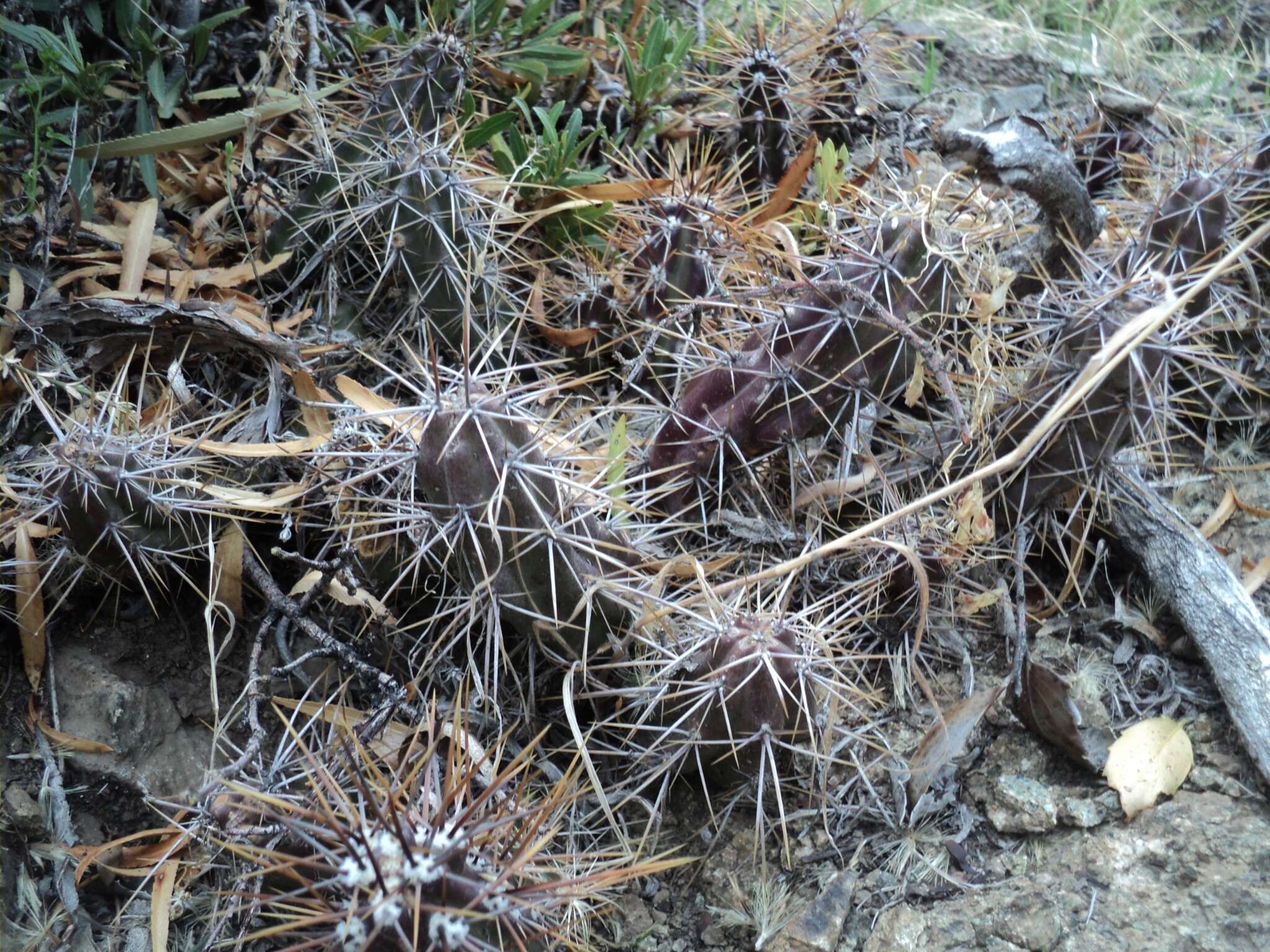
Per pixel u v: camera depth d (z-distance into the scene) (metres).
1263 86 0.90
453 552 0.43
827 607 0.53
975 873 0.47
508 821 0.35
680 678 0.44
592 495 0.45
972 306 0.55
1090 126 0.77
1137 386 0.50
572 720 0.43
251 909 0.38
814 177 0.71
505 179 0.61
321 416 0.52
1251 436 0.64
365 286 0.59
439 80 0.58
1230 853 0.46
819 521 0.53
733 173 0.67
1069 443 0.51
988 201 0.61
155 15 0.64
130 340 0.54
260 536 0.52
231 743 0.46
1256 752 0.48
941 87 0.86
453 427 0.40
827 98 0.71
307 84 0.62
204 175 0.62
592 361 0.60
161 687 0.50
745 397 0.50
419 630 0.50
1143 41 0.95
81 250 0.58
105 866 0.44
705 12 0.83
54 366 0.53
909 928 0.45
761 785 0.43
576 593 0.43
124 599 0.51
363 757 0.41
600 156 0.72
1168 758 0.49
